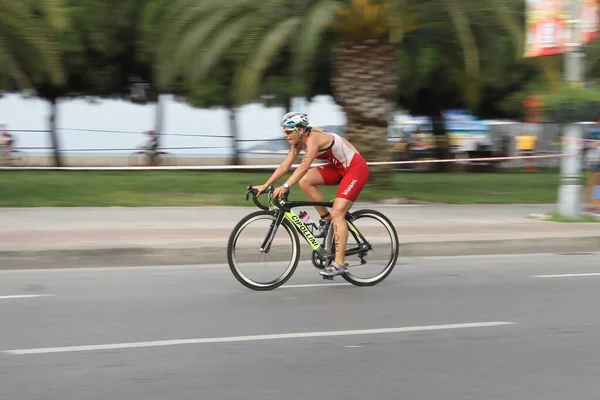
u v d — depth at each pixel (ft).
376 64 55.77
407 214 47.42
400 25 50.88
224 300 25.70
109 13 85.05
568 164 45.83
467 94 65.36
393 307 24.91
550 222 44.62
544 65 47.14
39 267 32.12
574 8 43.80
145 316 23.22
